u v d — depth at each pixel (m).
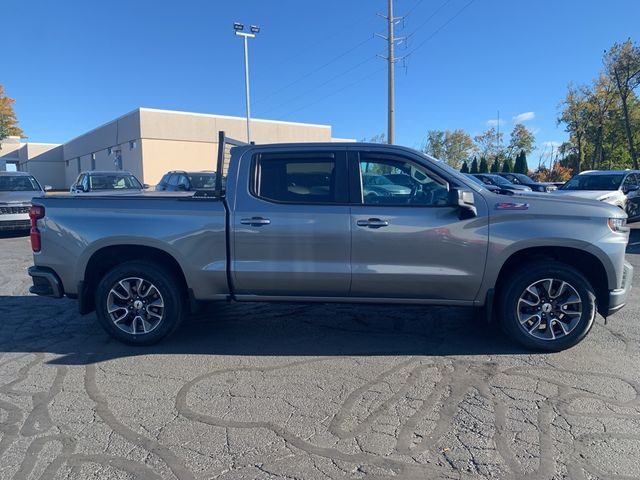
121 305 4.61
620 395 3.55
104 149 43.38
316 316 5.58
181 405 3.47
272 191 4.43
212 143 39.41
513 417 3.24
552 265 4.23
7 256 10.18
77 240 4.49
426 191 4.36
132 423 3.22
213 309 5.86
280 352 4.50
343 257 4.32
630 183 12.89
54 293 4.62
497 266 4.20
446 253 4.23
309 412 3.35
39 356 4.45
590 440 2.95
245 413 3.35
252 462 2.77
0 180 13.80
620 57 31.83
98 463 2.77
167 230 4.43
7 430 3.14
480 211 4.20
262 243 4.37
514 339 4.38
